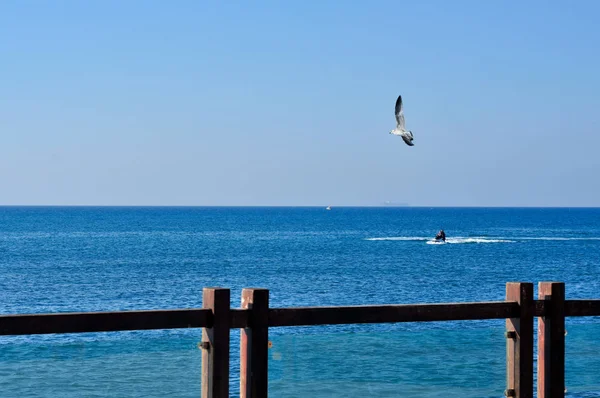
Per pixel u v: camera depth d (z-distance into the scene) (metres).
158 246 152.88
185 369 10.52
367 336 11.40
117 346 10.40
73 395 10.25
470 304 11.15
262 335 10.23
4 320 9.12
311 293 70.25
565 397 12.34
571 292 70.00
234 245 156.88
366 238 188.88
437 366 11.66
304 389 11.09
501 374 11.73
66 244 159.00
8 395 10.03
